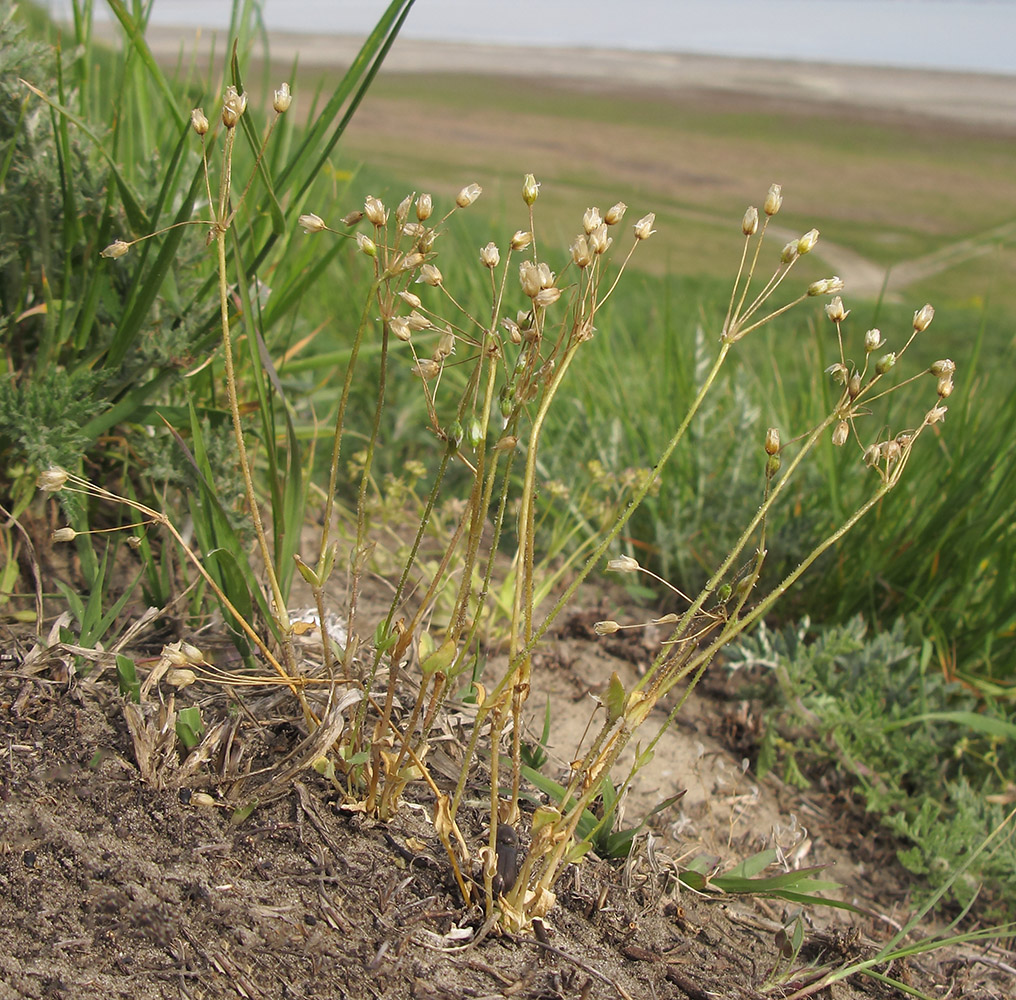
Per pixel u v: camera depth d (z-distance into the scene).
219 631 0.33
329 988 0.24
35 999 0.23
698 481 0.51
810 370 0.63
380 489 0.52
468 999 0.25
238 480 0.36
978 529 0.46
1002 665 0.46
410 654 0.35
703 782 0.39
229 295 0.35
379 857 0.27
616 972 0.27
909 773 0.41
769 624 0.49
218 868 0.26
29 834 0.26
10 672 0.30
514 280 0.66
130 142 0.41
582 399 0.59
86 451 0.36
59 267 0.36
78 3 0.37
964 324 1.47
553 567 0.50
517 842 0.29
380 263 0.24
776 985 0.29
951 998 0.31
